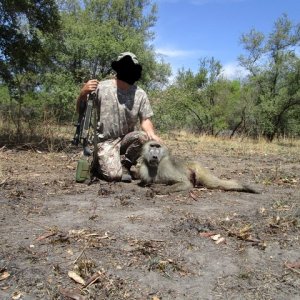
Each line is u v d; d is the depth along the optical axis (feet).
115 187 20.67
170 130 73.15
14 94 41.09
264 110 94.79
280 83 97.86
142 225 14.94
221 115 102.27
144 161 21.04
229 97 102.17
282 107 94.73
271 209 17.54
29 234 13.91
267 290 11.05
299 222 15.74
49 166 26.18
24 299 10.39
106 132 22.08
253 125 102.83
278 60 97.55
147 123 22.66
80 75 69.46
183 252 12.89
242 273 11.80
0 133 37.70
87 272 11.48
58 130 43.88
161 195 19.52
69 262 12.03
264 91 99.76
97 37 73.87
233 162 35.29
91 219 15.43
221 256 12.75
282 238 14.19
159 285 11.08
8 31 37.81
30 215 15.85
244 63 102.06
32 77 54.19
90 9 90.17
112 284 10.99
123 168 22.95
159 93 68.85
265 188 22.58
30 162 27.32
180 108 73.15
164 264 11.91
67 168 25.70
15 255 12.35
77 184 20.99
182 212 16.71
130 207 17.24
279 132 98.78
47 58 42.63
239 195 20.22
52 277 11.27
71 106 60.90
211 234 14.24
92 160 22.84
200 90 103.40
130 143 22.13
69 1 88.48
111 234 14.01
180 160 21.54
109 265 11.89
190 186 20.47
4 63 38.96
